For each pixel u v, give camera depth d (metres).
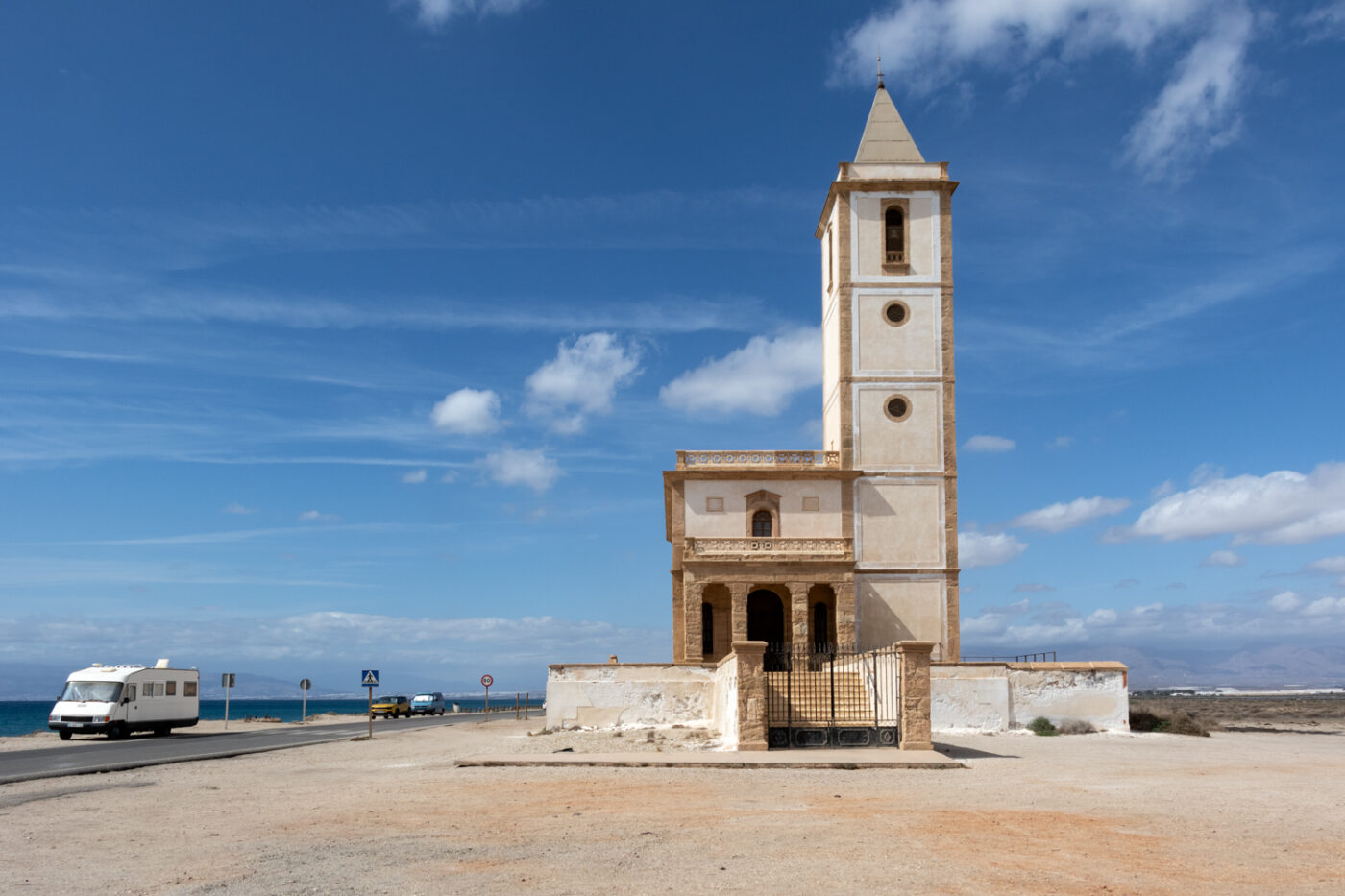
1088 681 38.59
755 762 24.81
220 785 23.61
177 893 11.50
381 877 12.23
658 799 18.98
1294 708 97.50
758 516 52.44
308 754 34.31
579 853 13.60
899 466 53.03
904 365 54.03
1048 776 23.02
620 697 39.94
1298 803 18.36
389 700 78.88
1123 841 14.24
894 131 56.44
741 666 28.84
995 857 13.13
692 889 11.38
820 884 11.57
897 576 51.91
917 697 28.33
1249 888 11.37
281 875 12.44
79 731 44.09
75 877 12.54
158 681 47.94
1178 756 29.36
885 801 18.50
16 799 20.81
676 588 51.53
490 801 19.17
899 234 55.44
